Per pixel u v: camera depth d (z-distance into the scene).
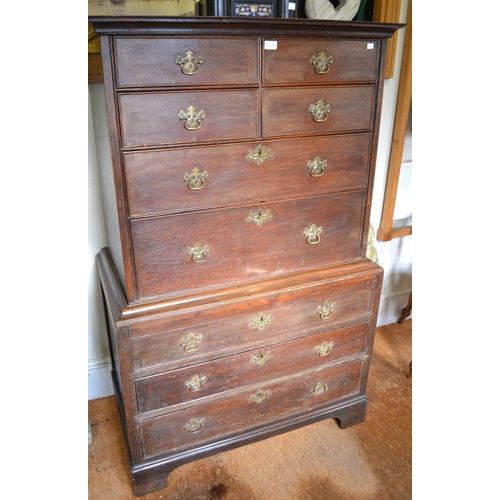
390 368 2.02
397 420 1.73
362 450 1.60
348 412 1.67
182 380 1.33
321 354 1.53
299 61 1.17
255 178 1.23
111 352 1.72
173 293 1.26
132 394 1.29
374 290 1.54
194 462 1.55
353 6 1.52
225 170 1.19
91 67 1.31
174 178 1.14
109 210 1.37
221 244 1.26
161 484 1.43
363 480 1.48
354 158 1.36
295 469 1.52
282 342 1.44
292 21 1.09
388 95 1.87
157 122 1.07
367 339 1.61
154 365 1.28
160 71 1.04
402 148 1.92
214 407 1.42
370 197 1.44
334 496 1.42
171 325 1.25
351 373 1.64
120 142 1.06
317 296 1.43
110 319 1.51
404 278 2.33
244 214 1.26
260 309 1.36
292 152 1.25
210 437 1.46
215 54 1.07
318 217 1.38
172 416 1.37
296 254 1.39
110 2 1.35
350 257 1.50
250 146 1.19
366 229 1.48
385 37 1.25
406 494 1.43
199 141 1.13
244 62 1.11
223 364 1.37
